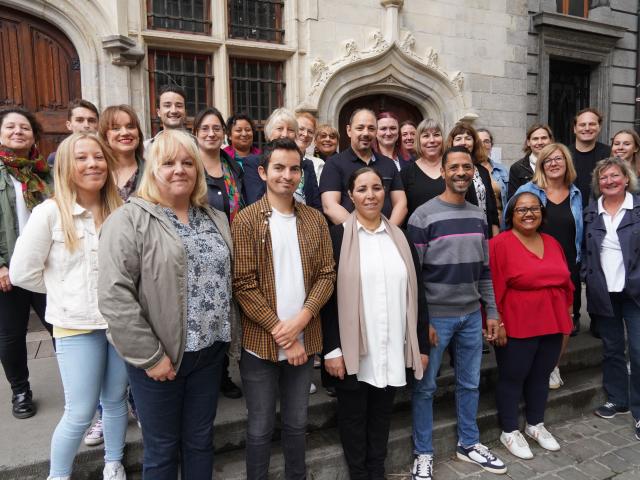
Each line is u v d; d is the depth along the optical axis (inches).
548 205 133.6
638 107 300.7
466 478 106.4
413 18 229.3
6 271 95.9
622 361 132.3
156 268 68.4
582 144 153.3
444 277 102.6
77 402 78.5
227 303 76.7
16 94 166.9
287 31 206.8
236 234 81.0
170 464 73.4
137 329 66.9
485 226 107.4
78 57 172.9
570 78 301.1
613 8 293.0
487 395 132.1
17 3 159.6
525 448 115.0
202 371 74.6
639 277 118.4
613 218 123.6
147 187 72.7
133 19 175.5
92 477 90.0
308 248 85.0
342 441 97.7
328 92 213.3
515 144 261.3
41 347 141.7
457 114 241.1
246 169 109.7
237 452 101.3
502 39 252.7
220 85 193.9
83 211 78.6
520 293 112.2
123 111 97.0
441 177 122.3
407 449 110.4
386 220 97.7
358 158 115.3
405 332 94.2
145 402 71.4
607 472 109.4
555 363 116.4
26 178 101.1
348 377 91.1
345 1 213.6
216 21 191.5
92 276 78.2
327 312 92.3
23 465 85.3
